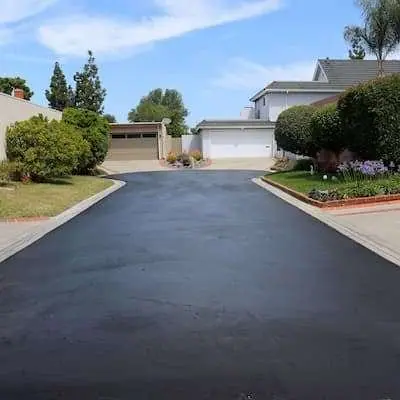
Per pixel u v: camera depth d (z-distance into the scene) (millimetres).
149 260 8133
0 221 12477
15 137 20422
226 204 15406
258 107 48969
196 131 48312
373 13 27641
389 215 12430
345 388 3863
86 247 9289
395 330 5031
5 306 5953
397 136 16609
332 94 44312
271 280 6883
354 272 7297
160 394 3809
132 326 5223
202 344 4727
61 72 52844
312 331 5020
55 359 4453
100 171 32375
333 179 18672
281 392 3811
